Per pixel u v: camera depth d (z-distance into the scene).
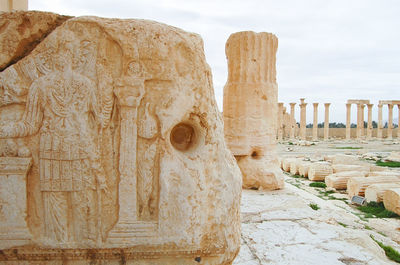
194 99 2.27
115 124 2.23
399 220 5.55
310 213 5.11
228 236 2.35
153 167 2.24
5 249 2.17
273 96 7.21
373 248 3.92
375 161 13.39
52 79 2.18
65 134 2.17
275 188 6.94
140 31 2.20
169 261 2.27
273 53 7.25
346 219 5.13
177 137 2.47
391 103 29.64
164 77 2.22
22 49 2.29
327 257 3.54
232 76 7.22
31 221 2.22
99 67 2.19
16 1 5.84
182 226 2.22
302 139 27.75
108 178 2.22
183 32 2.31
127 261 2.25
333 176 8.46
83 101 2.18
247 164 7.04
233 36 7.16
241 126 7.05
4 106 2.20
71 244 2.21
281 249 3.74
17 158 2.16
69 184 2.19
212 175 2.34
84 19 2.20
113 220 2.23
